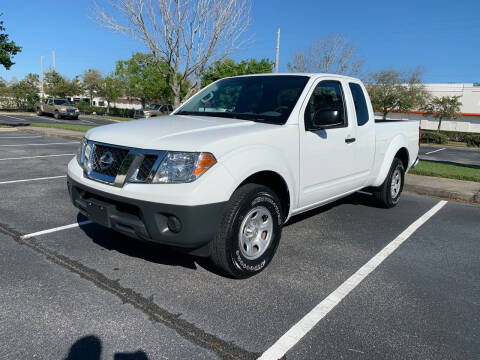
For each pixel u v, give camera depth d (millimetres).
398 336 2613
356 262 3857
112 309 2807
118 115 50344
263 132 3400
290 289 3221
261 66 34438
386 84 39156
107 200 3227
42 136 15641
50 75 54500
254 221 3359
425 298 3160
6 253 3729
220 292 3119
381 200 5793
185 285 3215
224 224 3078
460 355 2436
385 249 4250
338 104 4461
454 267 3828
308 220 5258
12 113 37781
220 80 4898
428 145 29141
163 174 2922
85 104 52625
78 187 3451
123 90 49688
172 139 3062
